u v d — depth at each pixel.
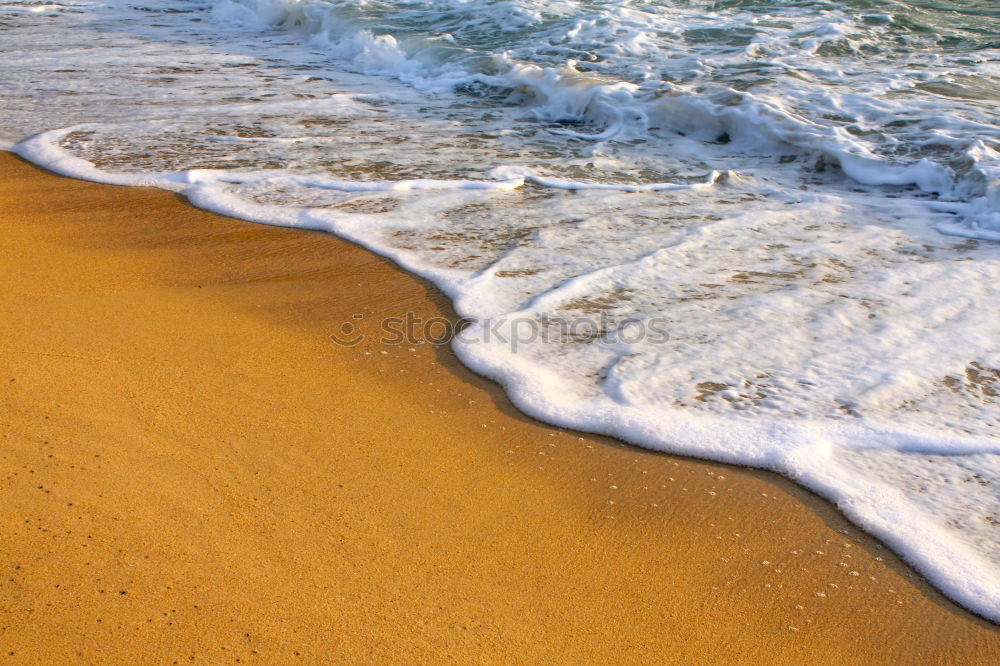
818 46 9.16
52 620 2.15
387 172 6.03
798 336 3.74
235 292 4.17
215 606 2.22
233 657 2.08
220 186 5.70
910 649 2.22
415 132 7.16
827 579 2.45
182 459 2.82
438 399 3.30
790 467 2.90
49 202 5.40
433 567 2.42
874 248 4.77
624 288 4.21
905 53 8.91
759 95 7.46
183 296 4.11
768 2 11.19
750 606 2.34
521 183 5.85
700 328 3.82
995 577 2.44
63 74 8.99
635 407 3.22
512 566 2.44
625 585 2.39
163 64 9.72
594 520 2.65
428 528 2.58
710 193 5.76
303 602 2.26
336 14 11.62
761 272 4.42
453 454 2.96
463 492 2.76
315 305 4.05
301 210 5.28
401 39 10.40
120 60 9.83
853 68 8.39
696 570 2.46
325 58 10.42
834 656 2.19
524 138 7.05
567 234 4.93
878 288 4.21
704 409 3.21
